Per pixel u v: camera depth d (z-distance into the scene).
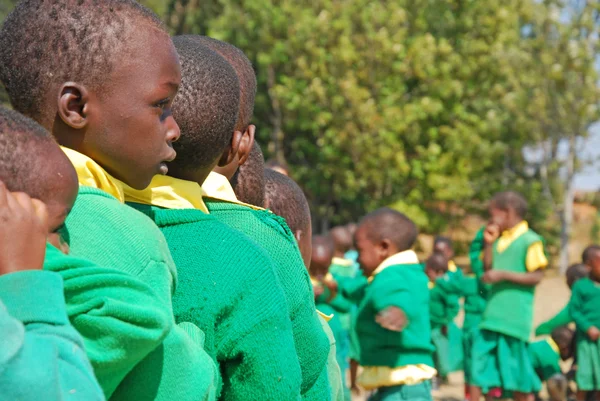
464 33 22.17
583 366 7.68
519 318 7.47
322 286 6.80
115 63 1.52
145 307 1.30
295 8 20.80
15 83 1.55
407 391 5.40
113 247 1.44
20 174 1.26
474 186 22.83
